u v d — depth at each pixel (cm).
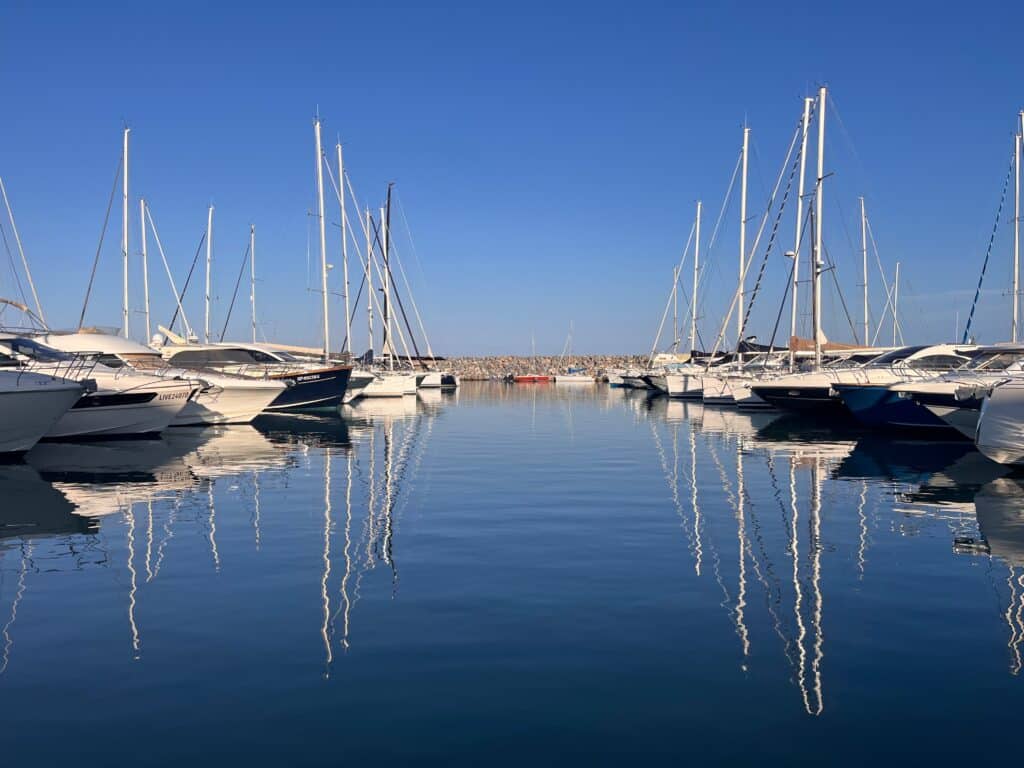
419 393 5769
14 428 1717
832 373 2558
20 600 748
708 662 591
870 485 1418
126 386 2139
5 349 1956
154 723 498
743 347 4209
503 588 777
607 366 10675
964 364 2192
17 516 1144
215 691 543
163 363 2664
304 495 1325
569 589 773
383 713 511
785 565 862
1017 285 2698
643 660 595
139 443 2158
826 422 2856
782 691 542
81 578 820
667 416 3294
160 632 659
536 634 650
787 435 2414
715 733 485
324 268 3688
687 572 834
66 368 1917
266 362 3334
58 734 485
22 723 499
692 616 692
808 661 592
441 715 508
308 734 484
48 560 894
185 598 750
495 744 472
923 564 864
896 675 567
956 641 632
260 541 984
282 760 455
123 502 1258
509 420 3086
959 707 518
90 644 632
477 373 10044
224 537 1006
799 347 3275
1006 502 1241
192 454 1916
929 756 459
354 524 1087
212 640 639
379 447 2086
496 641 634
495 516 1142
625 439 2306
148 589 781
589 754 461
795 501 1256
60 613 709
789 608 714
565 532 1034
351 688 548
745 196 4028
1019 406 1440
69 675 571
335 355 3903
